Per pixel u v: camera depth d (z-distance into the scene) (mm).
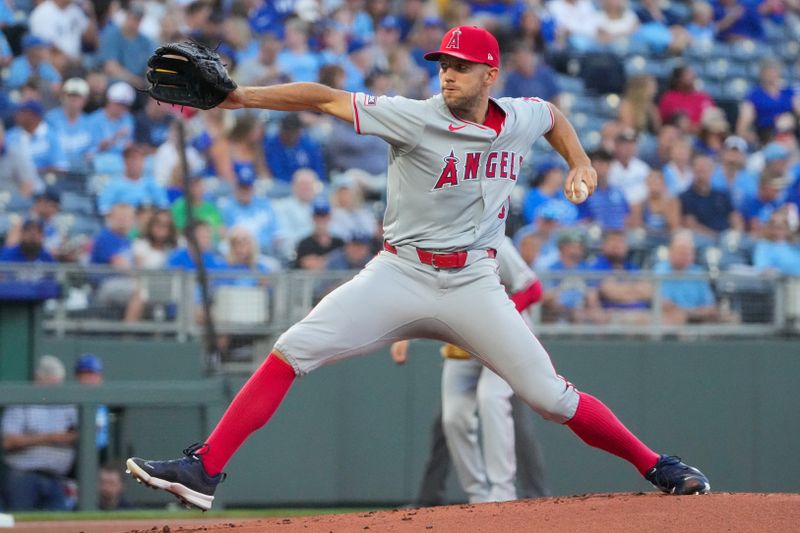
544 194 44406
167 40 46500
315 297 36312
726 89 54438
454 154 15703
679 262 42344
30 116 41906
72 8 44656
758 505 15188
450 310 16141
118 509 31562
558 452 36375
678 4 55781
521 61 50438
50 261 38625
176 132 35594
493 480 25250
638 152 48406
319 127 45312
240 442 16281
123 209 40031
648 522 14461
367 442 35656
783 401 37812
